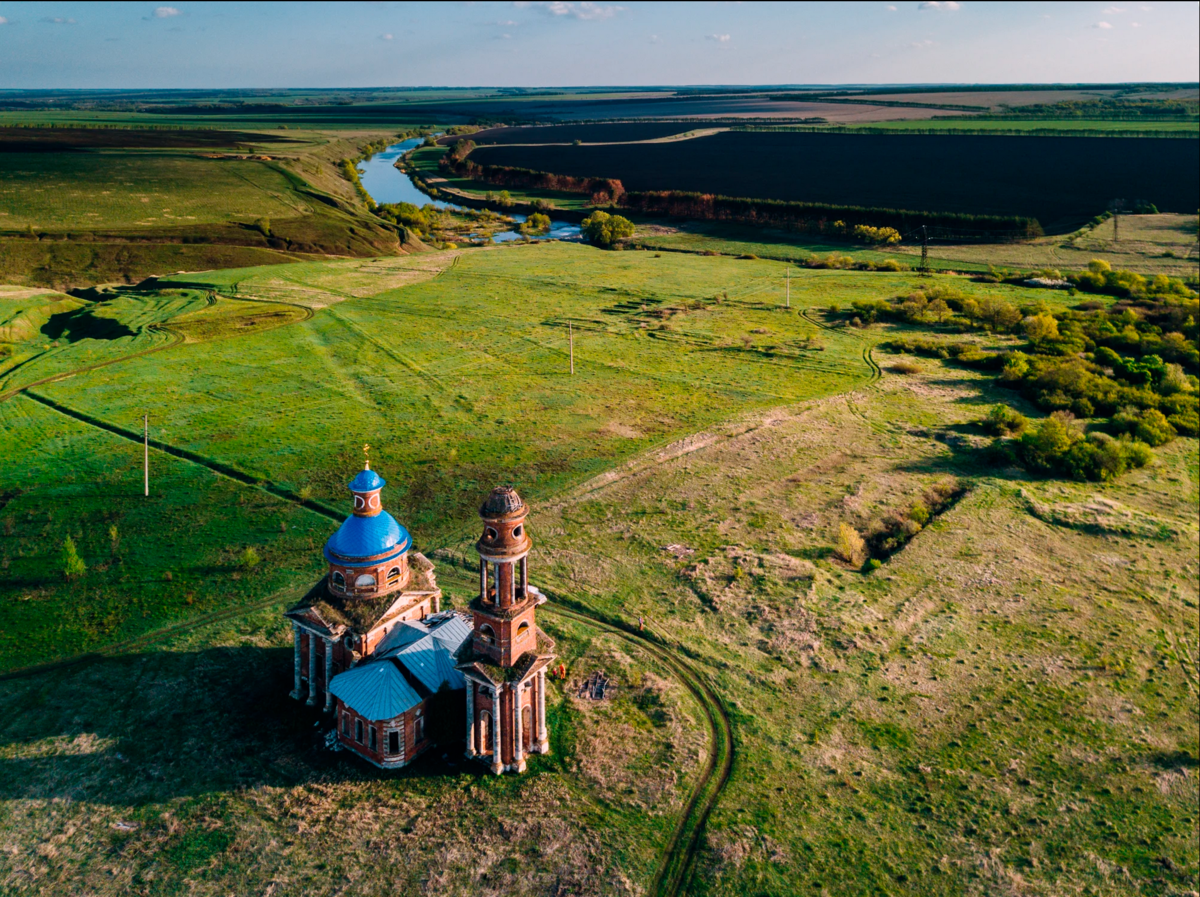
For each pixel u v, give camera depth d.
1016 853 40.25
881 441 90.00
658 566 64.38
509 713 43.34
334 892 37.09
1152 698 51.09
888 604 60.06
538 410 96.94
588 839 40.09
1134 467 85.19
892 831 41.22
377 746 43.28
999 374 112.50
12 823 40.19
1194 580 64.06
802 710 49.25
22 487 74.50
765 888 38.03
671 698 49.72
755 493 77.12
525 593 43.56
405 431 89.75
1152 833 41.62
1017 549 67.75
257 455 82.31
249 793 42.00
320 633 44.88
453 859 38.78
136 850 38.84
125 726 46.34
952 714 49.22
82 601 58.41
